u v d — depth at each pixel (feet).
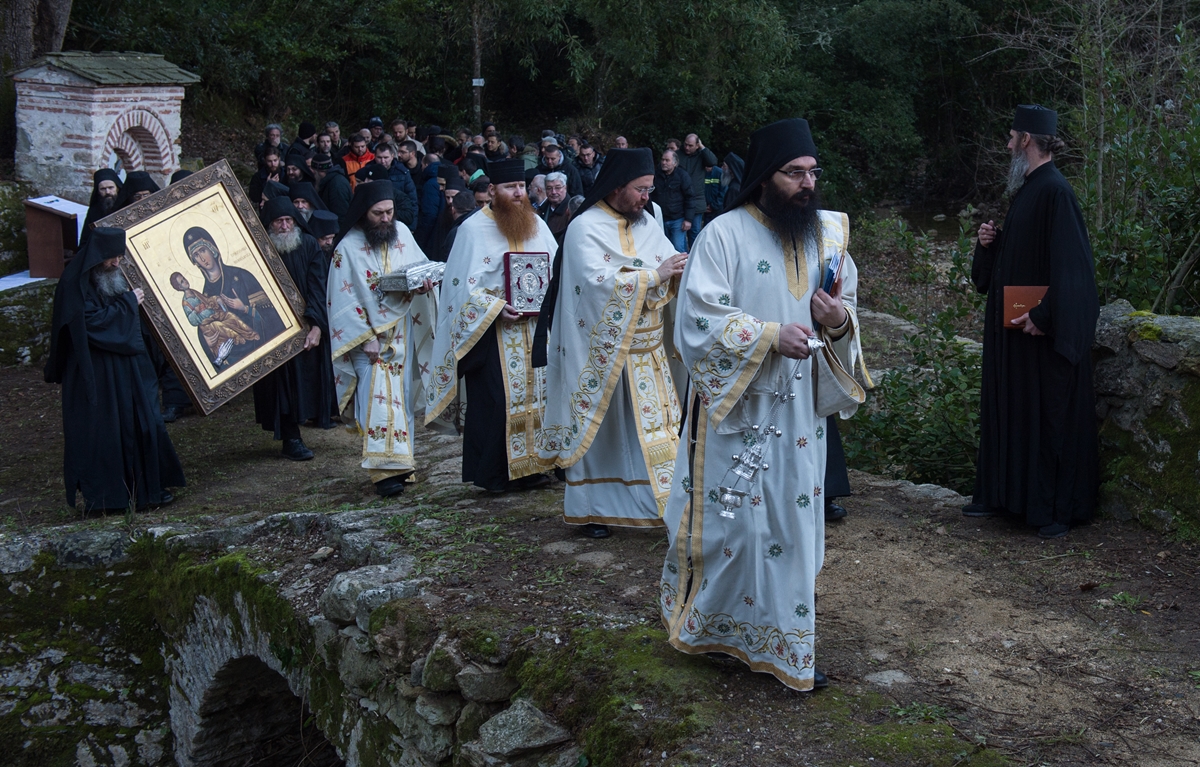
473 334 19.12
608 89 84.17
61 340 21.24
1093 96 27.12
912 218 83.76
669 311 17.52
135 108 40.29
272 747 22.03
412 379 23.12
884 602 13.91
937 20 87.25
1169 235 21.24
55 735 21.06
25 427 29.30
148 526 21.62
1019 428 15.92
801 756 10.27
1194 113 21.67
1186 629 12.60
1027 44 50.80
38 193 38.63
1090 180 24.86
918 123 93.30
